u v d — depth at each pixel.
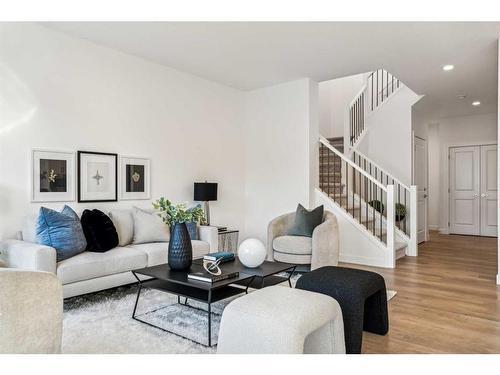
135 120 4.31
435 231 8.49
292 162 5.38
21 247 2.87
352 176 6.42
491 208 7.66
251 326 1.74
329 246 4.06
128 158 4.23
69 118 3.70
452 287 3.74
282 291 2.04
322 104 8.36
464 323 2.75
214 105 5.37
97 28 3.56
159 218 4.01
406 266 4.79
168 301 3.23
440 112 7.34
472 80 5.18
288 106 5.42
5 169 3.25
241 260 2.98
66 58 3.68
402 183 6.13
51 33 3.56
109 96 4.05
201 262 3.21
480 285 3.82
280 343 1.65
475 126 7.77
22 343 1.66
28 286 1.68
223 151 5.53
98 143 3.94
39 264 2.73
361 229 4.96
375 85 7.26
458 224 8.09
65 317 2.80
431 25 3.46
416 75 4.97
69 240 3.06
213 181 5.35
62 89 3.65
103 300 3.24
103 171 3.97
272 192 5.61
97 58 3.94
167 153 4.68
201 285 2.44
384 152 6.67
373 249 4.87
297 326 1.65
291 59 4.39
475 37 3.72
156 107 4.55
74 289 2.98
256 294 1.99
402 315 2.93
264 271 2.85
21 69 3.35
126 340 2.39
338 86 8.28
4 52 3.25
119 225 3.76
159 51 4.16
